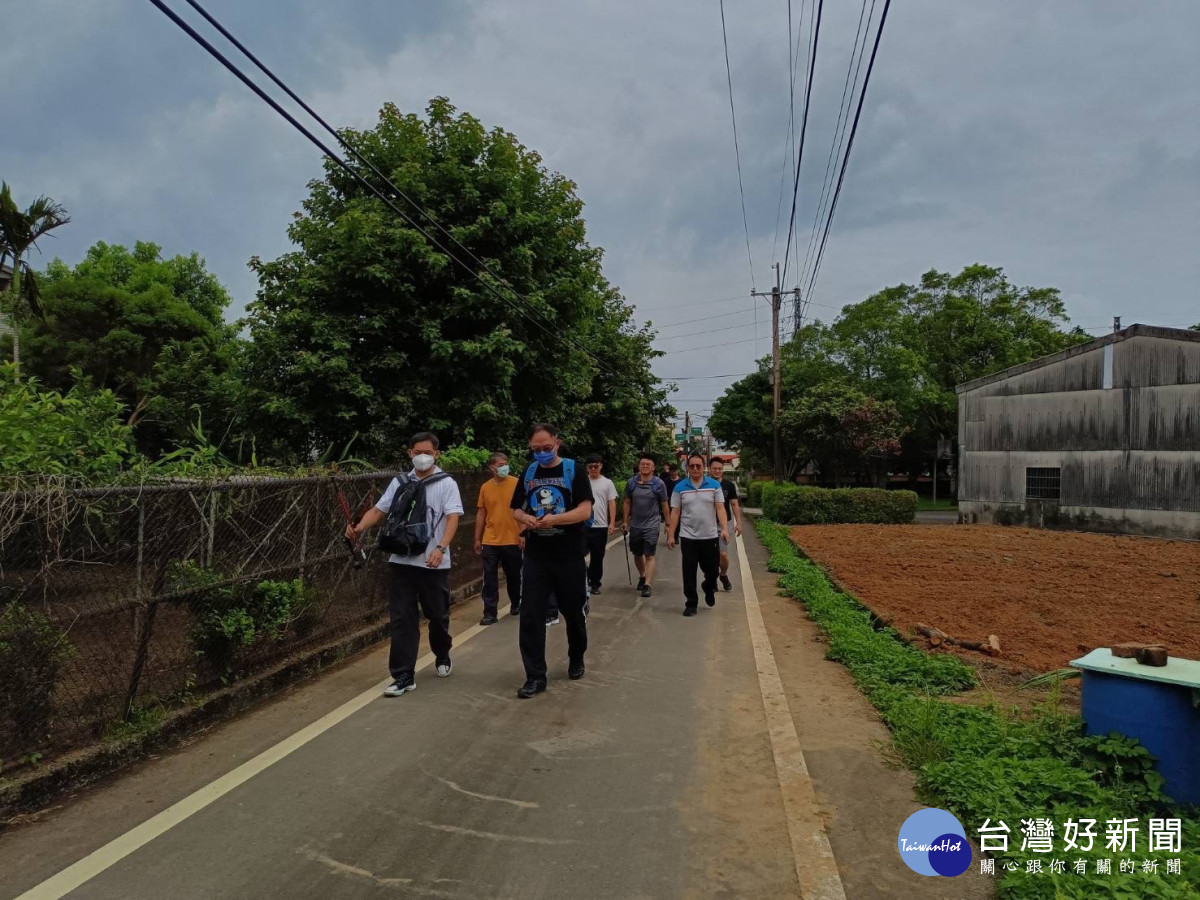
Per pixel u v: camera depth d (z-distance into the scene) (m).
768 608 9.36
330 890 3.04
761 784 4.09
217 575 5.23
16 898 2.95
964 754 4.22
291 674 5.91
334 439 13.48
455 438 13.76
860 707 5.47
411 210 13.49
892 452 36.56
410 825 3.58
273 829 3.53
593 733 4.85
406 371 13.41
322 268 12.81
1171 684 3.70
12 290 10.51
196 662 5.09
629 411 24.12
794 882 3.13
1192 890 2.85
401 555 5.68
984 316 38.88
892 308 39.25
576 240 15.41
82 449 5.75
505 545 8.41
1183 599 10.00
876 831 3.59
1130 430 21.19
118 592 4.43
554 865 3.25
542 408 15.90
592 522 10.06
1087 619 8.63
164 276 26.45
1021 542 17.83
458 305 13.22
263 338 12.78
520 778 4.14
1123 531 21.20
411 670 5.73
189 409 14.91
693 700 5.57
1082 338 40.12
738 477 58.34
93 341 19.45
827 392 36.81
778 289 34.81
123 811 3.71
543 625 5.78
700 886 3.10
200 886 3.05
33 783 3.74
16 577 3.82
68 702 4.15
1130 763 3.76
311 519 6.53
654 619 8.60
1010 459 23.86
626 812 3.75
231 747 4.56
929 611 8.98
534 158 14.85
